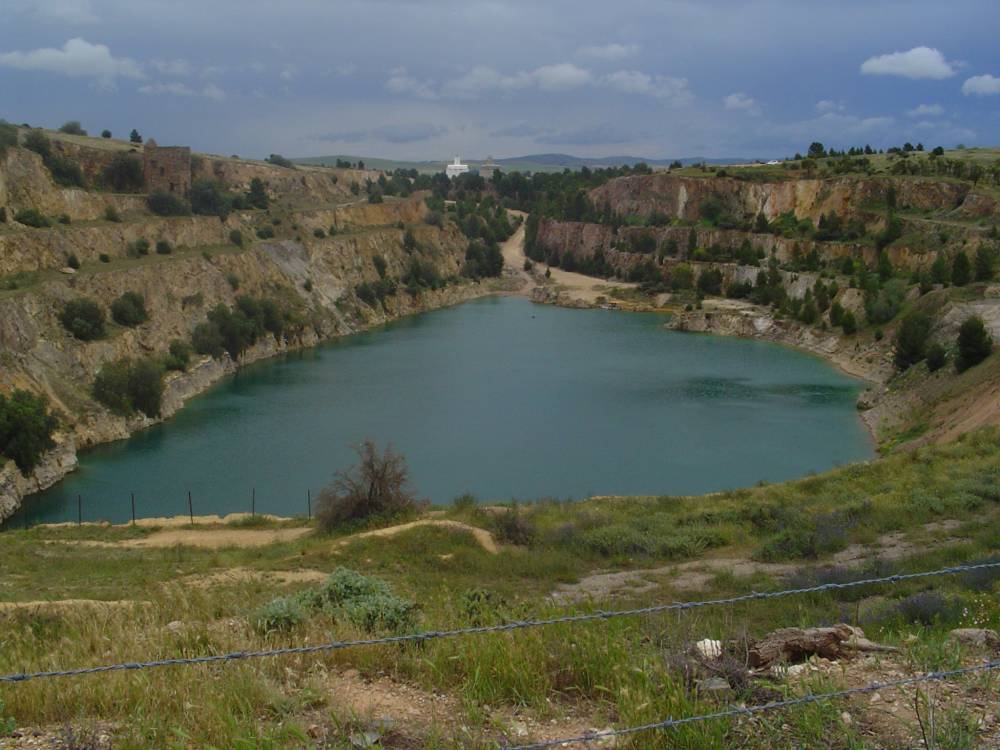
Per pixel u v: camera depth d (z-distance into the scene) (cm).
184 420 6738
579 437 6122
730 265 12419
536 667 771
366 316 11825
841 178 12038
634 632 862
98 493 5041
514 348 10012
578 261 15938
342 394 7619
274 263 10850
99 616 1216
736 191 13775
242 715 696
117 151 10506
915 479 3036
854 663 797
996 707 677
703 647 802
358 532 3272
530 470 5344
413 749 645
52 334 6475
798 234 12050
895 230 10250
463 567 2530
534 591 2183
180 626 1038
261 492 5006
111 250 8556
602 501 3606
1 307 5975
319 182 15312
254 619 1050
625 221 15350
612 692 712
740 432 6231
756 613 1631
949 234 9444
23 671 833
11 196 8175
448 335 11075
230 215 10931
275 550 2972
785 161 14988
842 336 9206
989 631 895
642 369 8656
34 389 5781
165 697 720
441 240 15325
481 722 684
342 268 12219
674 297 12750
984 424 3994
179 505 4806
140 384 6606
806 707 651
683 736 612
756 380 8100
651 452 5728
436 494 4841
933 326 7231
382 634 940
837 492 3198
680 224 14138
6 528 4444
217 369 8350
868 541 2364
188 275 8900
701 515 2970
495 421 6594
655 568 2422
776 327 10419
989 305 7125
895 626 1279
